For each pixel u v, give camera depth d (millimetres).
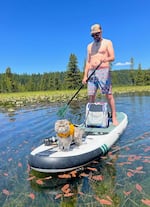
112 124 2951
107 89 2918
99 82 2934
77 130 2172
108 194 1583
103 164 2086
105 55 2895
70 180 1824
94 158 2096
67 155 1947
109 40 2898
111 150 2420
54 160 1894
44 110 5348
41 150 2057
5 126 3699
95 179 1812
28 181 1832
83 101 7586
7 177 1909
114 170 1947
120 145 2557
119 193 1587
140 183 1701
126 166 2010
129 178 1788
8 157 2340
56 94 11078
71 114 4625
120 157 2221
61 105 6391
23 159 2273
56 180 1835
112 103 2975
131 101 6953
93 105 2824
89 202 1504
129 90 13977
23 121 4059
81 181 1800
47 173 1937
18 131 3346
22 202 1542
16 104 7000
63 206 1474
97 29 2846
